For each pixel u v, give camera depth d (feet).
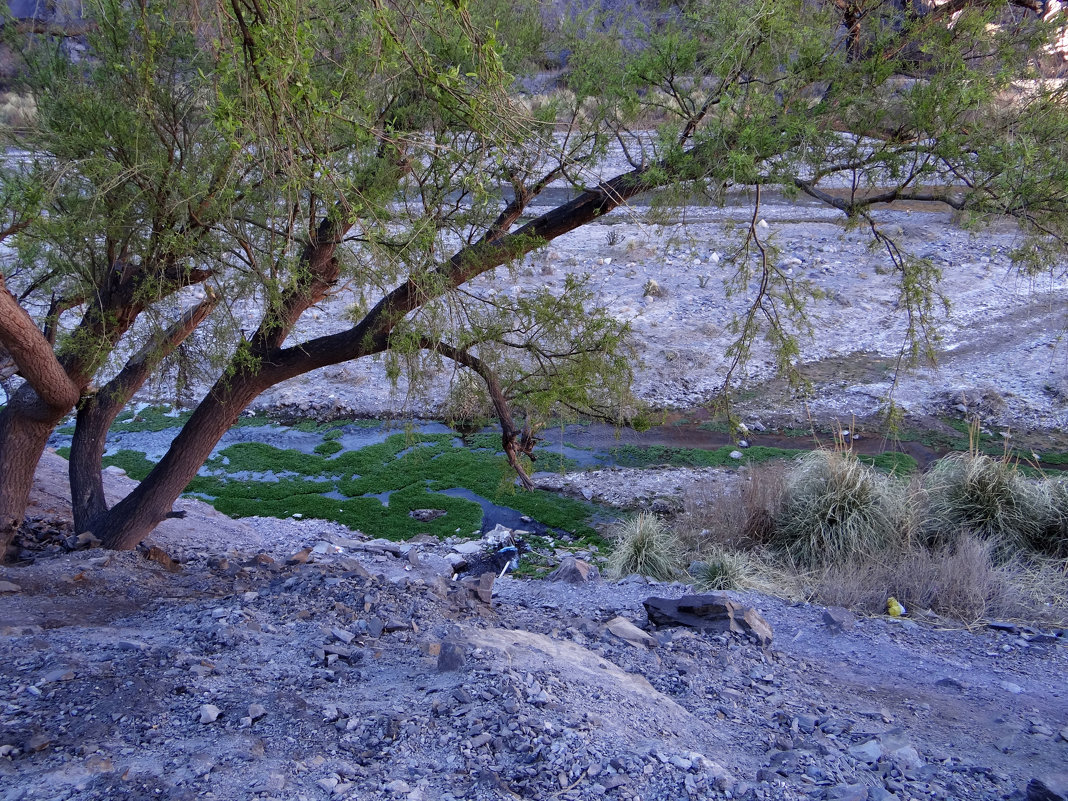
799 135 16.49
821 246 58.95
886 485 29.55
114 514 23.25
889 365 45.09
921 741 13.57
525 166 17.07
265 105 10.69
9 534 22.07
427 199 18.34
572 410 21.22
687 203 17.89
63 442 38.88
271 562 23.16
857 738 13.04
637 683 14.28
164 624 15.71
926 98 15.44
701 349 46.26
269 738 10.34
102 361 20.13
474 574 27.84
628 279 54.90
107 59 18.35
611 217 61.46
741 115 16.42
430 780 9.55
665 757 10.55
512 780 9.73
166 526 28.71
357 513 33.06
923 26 16.17
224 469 36.94
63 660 12.23
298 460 37.76
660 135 17.33
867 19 17.03
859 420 39.96
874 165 16.52
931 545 28.22
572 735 10.70
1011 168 15.21
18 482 22.82
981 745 13.76
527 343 20.44
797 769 11.21
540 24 19.03
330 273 20.43
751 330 19.70
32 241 18.07
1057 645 21.13
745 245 18.67
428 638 15.20
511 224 19.79
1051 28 15.75
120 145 17.40
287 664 13.28
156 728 10.37
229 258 18.76
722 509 30.60
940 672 18.67
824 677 17.22
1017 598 24.30
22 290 22.61
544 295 20.40
